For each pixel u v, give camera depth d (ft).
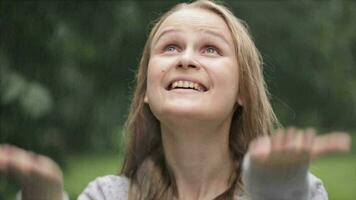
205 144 6.98
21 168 5.41
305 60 35.01
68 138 23.99
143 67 7.52
